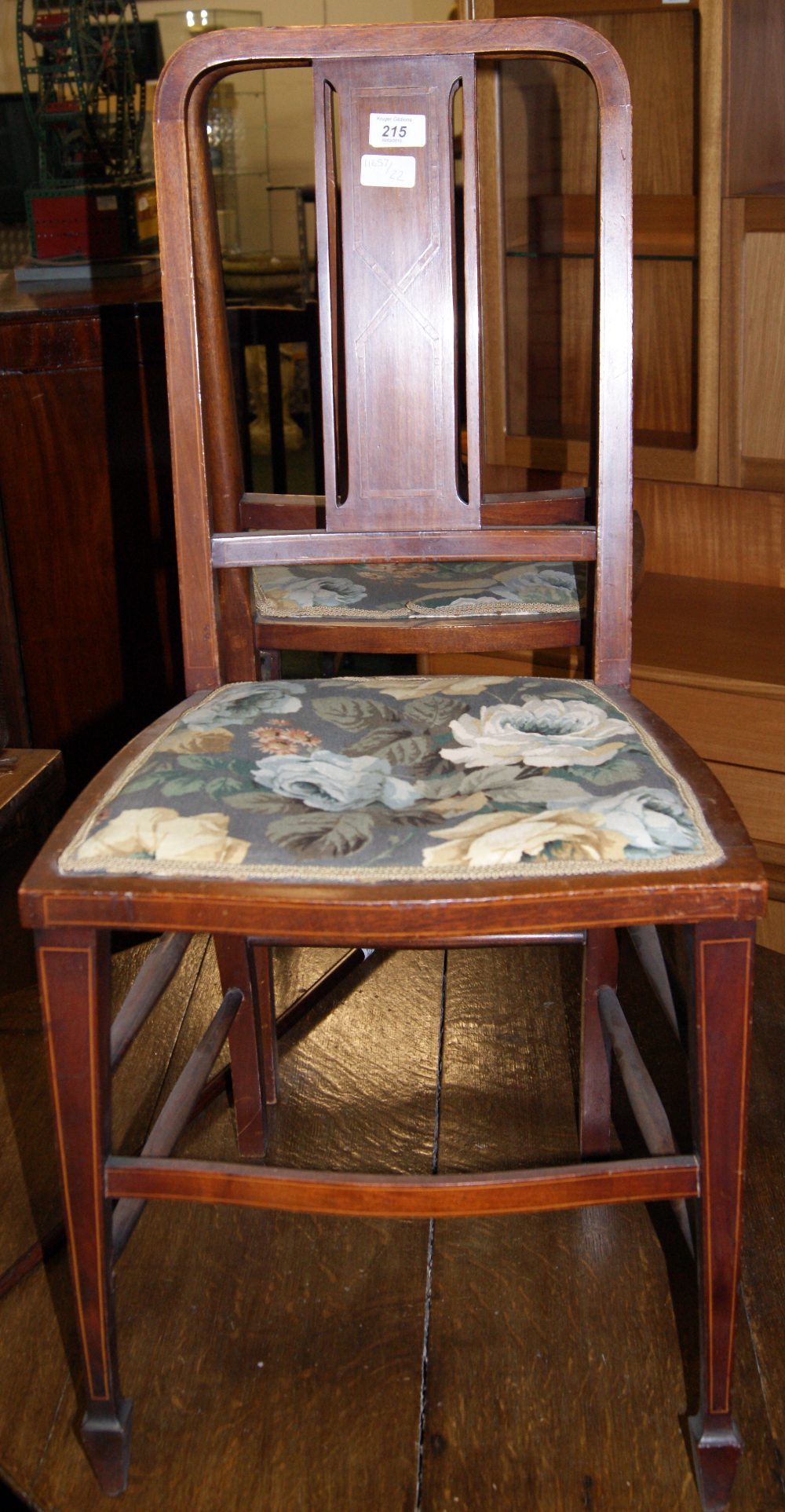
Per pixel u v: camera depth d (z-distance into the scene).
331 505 1.13
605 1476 0.95
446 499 1.13
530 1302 1.11
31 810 1.26
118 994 1.54
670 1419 1.00
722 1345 0.90
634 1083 1.04
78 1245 0.90
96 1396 0.93
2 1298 1.13
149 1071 1.41
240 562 1.11
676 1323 1.08
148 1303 1.12
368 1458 0.97
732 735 1.68
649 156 1.81
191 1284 1.14
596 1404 1.01
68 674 2.06
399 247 1.10
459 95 2.06
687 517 2.00
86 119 2.17
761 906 0.81
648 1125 0.98
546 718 1.01
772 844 1.70
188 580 1.10
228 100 3.09
